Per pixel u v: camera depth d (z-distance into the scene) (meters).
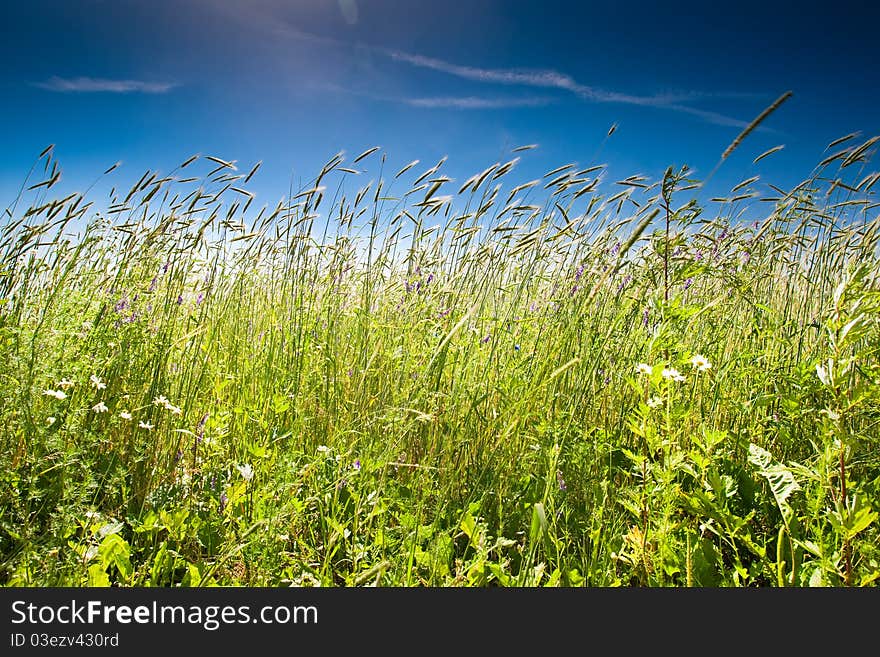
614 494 1.23
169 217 1.83
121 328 1.53
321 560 1.15
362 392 1.59
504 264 1.78
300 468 1.37
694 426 1.44
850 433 1.11
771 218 1.80
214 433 1.40
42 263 1.65
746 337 1.65
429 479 1.31
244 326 1.95
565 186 1.85
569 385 1.55
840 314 0.96
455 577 1.05
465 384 1.50
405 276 1.91
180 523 1.13
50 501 1.18
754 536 1.21
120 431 1.44
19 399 1.24
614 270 1.43
